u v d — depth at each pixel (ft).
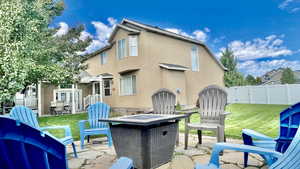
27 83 28.30
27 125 3.67
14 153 3.97
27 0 28.30
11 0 23.38
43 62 32.63
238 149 6.17
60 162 4.10
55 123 28.81
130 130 9.89
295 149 5.07
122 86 47.62
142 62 42.14
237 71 117.50
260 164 10.17
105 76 50.85
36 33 29.32
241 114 31.14
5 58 20.90
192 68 51.16
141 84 42.04
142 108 41.32
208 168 5.62
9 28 22.40
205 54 55.36
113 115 40.63
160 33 44.34
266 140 8.83
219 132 12.14
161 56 44.70
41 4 31.01
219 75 59.47
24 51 25.00
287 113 7.85
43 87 49.60
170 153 10.93
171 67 42.65
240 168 9.68
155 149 9.75
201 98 14.42
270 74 119.44
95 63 59.41
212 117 13.75
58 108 47.57
